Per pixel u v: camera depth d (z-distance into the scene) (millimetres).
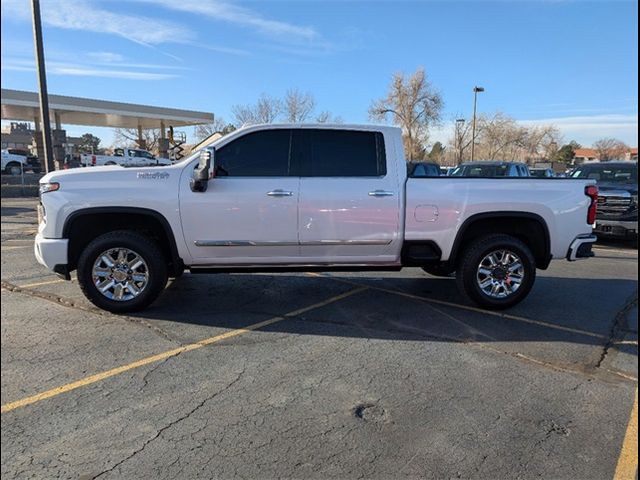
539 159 78812
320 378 3836
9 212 16312
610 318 5488
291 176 5281
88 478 2611
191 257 5281
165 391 3580
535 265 5676
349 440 2998
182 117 40062
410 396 3566
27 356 4156
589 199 5656
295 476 2660
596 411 3391
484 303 5594
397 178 5391
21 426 3088
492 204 5430
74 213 5027
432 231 5426
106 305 5227
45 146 11859
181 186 5141
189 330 4867
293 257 5398
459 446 2955
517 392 3654
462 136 55031
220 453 2850
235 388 3645
